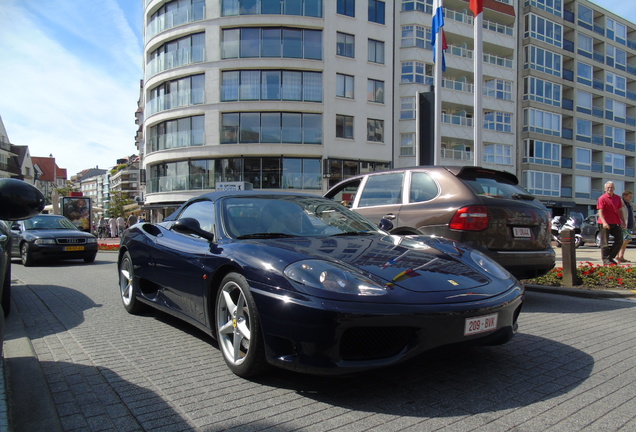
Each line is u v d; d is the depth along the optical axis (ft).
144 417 8.03
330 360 8.20
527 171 128.67
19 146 275.59
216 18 102.47
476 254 11.40
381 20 109.29
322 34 103.14
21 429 7.45
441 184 17.61
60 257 36.70
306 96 102.27
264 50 101.50
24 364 10.61
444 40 40.27
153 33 112.88
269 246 10.27
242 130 101.81
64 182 435.53
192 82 105.19
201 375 10.13
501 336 9.48
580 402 8.58
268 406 8.46
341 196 24.20
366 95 106.93
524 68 131.75
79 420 7.93
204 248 11.73
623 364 10.77
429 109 36.45
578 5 145.18
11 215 6.97
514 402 8.59
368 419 7.90
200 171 104.99
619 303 18.67
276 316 8.77
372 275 9.07
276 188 102.37
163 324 15.07
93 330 14.25
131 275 16.25
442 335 8.48
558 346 12.30
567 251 22.34
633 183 164.86
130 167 399.85
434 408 8.34
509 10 127.13
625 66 160.04
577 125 143.84
